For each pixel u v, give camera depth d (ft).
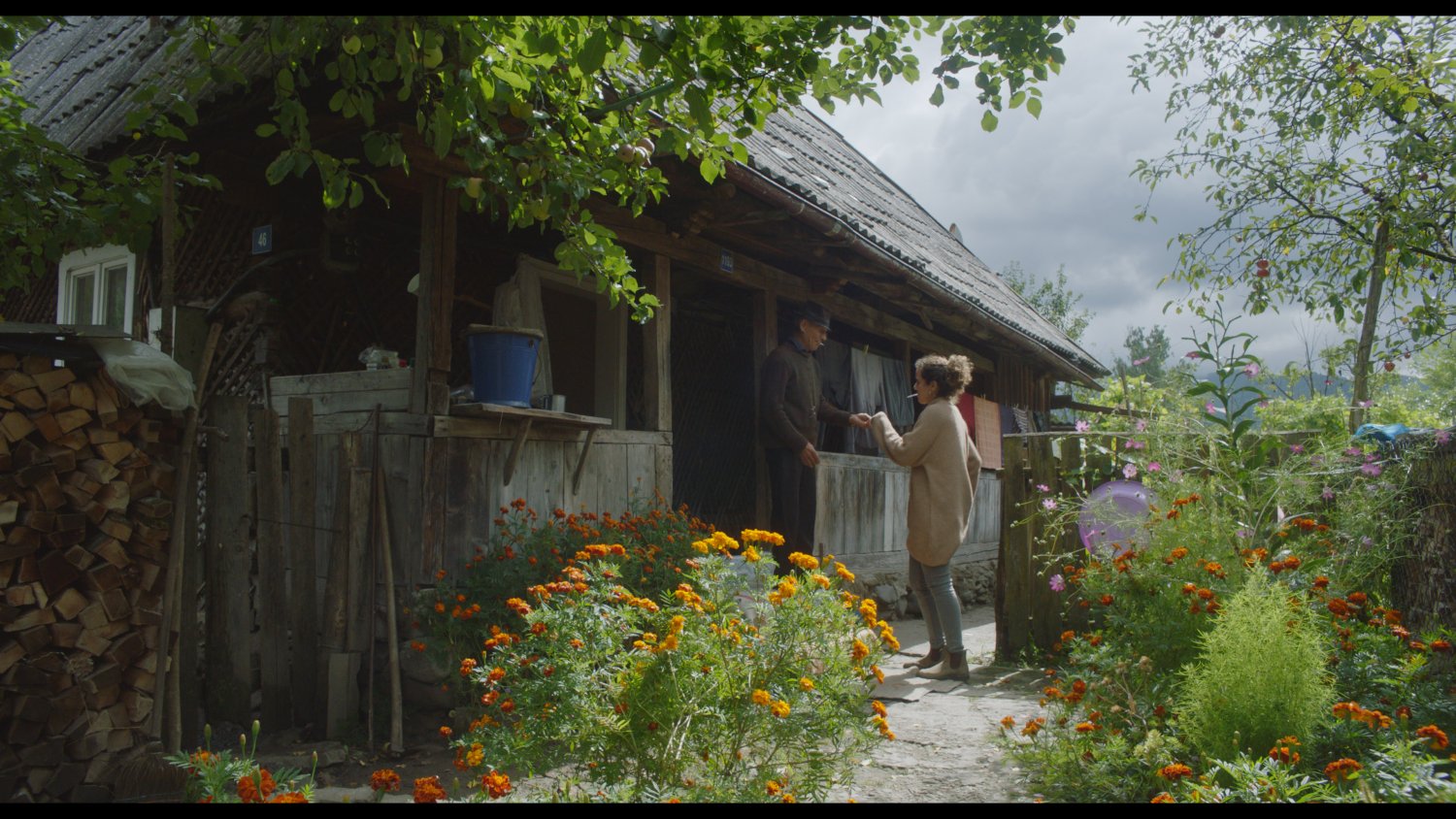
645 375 21.62
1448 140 21.85
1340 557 13.98
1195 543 14.57
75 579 11.84
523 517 17.57
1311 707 9.77
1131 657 12.94
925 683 17.03
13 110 14.85
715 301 27.37
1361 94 22.98
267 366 19.76
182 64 20.12
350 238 20.03
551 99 13.99
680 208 20.85
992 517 36.94
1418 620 13.80
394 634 15.35
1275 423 19.90
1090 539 18.25
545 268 20.16
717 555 10.61
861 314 29.43
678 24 11.18
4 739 11.18
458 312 22.84
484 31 11.74
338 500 16.22
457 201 17.17
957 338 36.76
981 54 13.39
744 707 9.23
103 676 11.84
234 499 14.83
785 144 32.17
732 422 27.76
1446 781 8.55
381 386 17.11
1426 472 13.91
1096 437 18.74
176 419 12.92
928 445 17.57
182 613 13.29
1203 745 10.11
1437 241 24.11
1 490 11.22
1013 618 19.11
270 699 15.46
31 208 14.19
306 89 15.94
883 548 29.22
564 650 9.39
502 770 11.59
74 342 11.96
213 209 21.06
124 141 19.12
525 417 17.08
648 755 9.21
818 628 9.54
